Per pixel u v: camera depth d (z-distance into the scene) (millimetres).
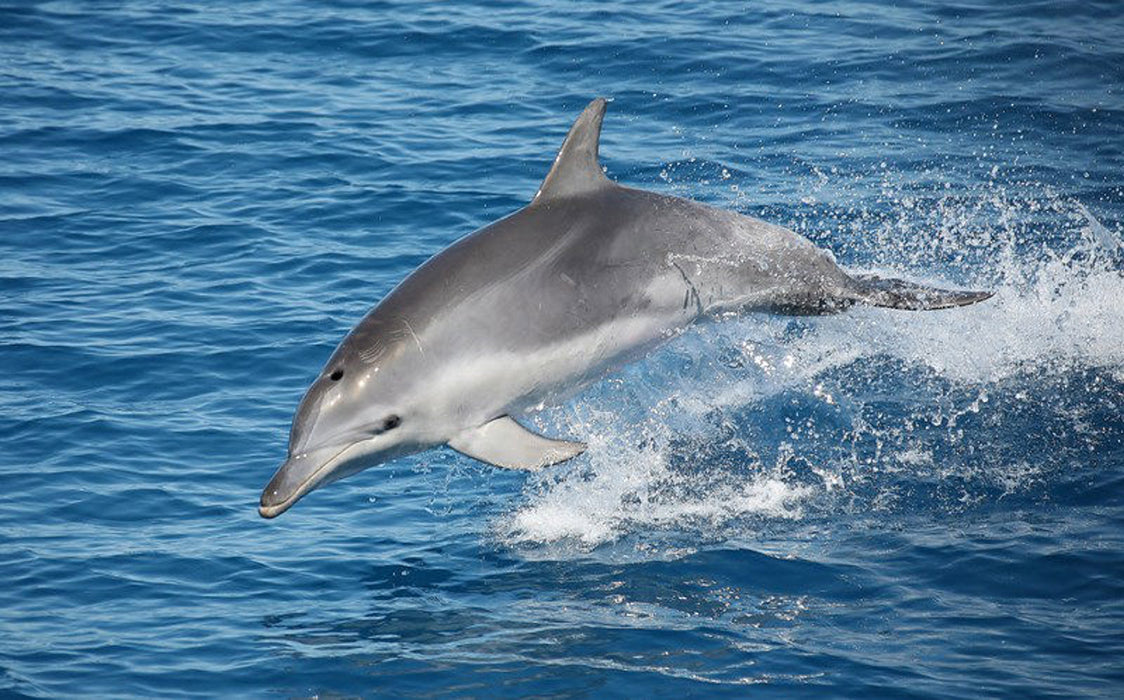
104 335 25281
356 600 17656
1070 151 33156
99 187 31984
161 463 21203
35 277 27719
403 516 20031
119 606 17406
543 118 35625
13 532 19141
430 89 37688
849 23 41656
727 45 39938
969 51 39219
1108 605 16906
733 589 17688
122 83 38125
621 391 22812
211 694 15492
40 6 43906
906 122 34875
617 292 19172
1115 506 19344
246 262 28391
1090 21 41469
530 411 19219
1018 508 19469
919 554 18297
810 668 15734
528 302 18578
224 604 17516
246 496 20359
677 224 20016
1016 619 16672
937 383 23078
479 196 31328
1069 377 23047
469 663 16062
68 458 21219
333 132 34812
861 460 21109
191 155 33625
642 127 34906
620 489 20656
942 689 15250
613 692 15359
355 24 42344
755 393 22953
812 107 35844
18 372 23938
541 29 41500
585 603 17453
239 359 24469
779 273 20641
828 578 17828
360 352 17891
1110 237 28312
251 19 42969
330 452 17641
